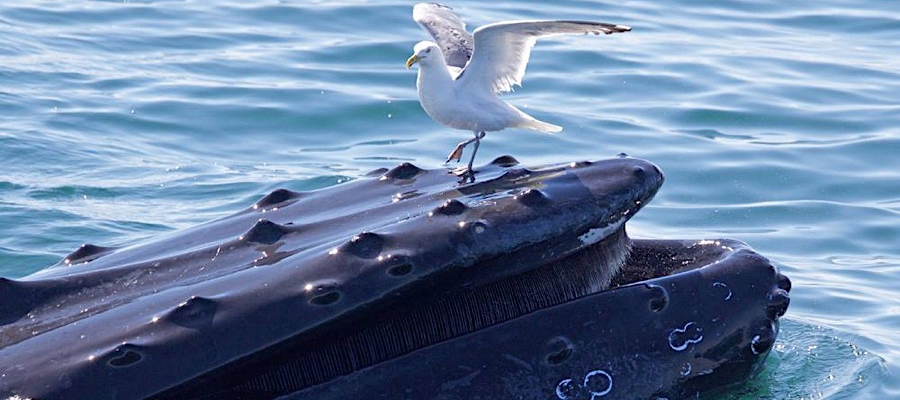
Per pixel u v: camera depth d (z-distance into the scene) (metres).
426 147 20.16
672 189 18.69
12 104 20.94
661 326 9.53
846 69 25.41
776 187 18.88
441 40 13.97
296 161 19.44
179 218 16.39
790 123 21.91
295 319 8.41
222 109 21.53
